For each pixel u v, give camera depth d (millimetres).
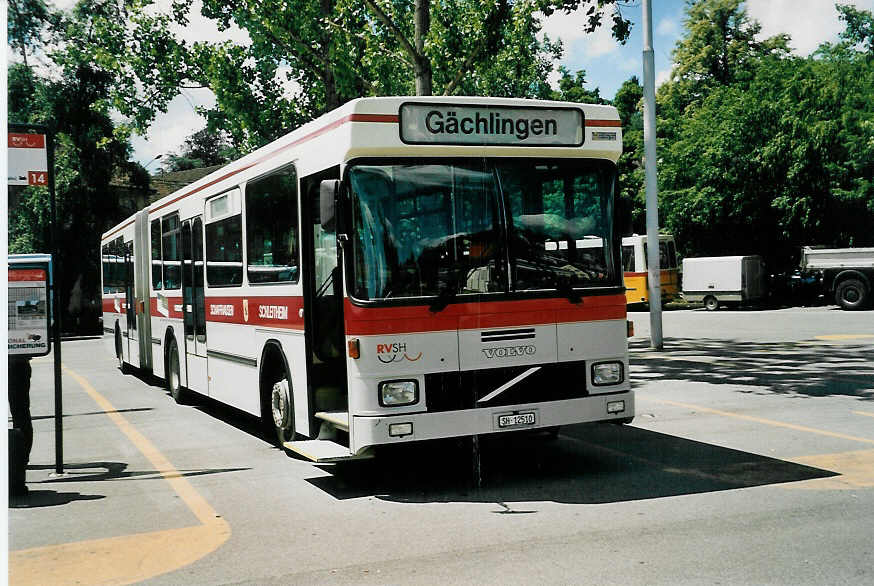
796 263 38156
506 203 7145
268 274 9023
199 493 7371
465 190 7059
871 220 34844
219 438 10281
